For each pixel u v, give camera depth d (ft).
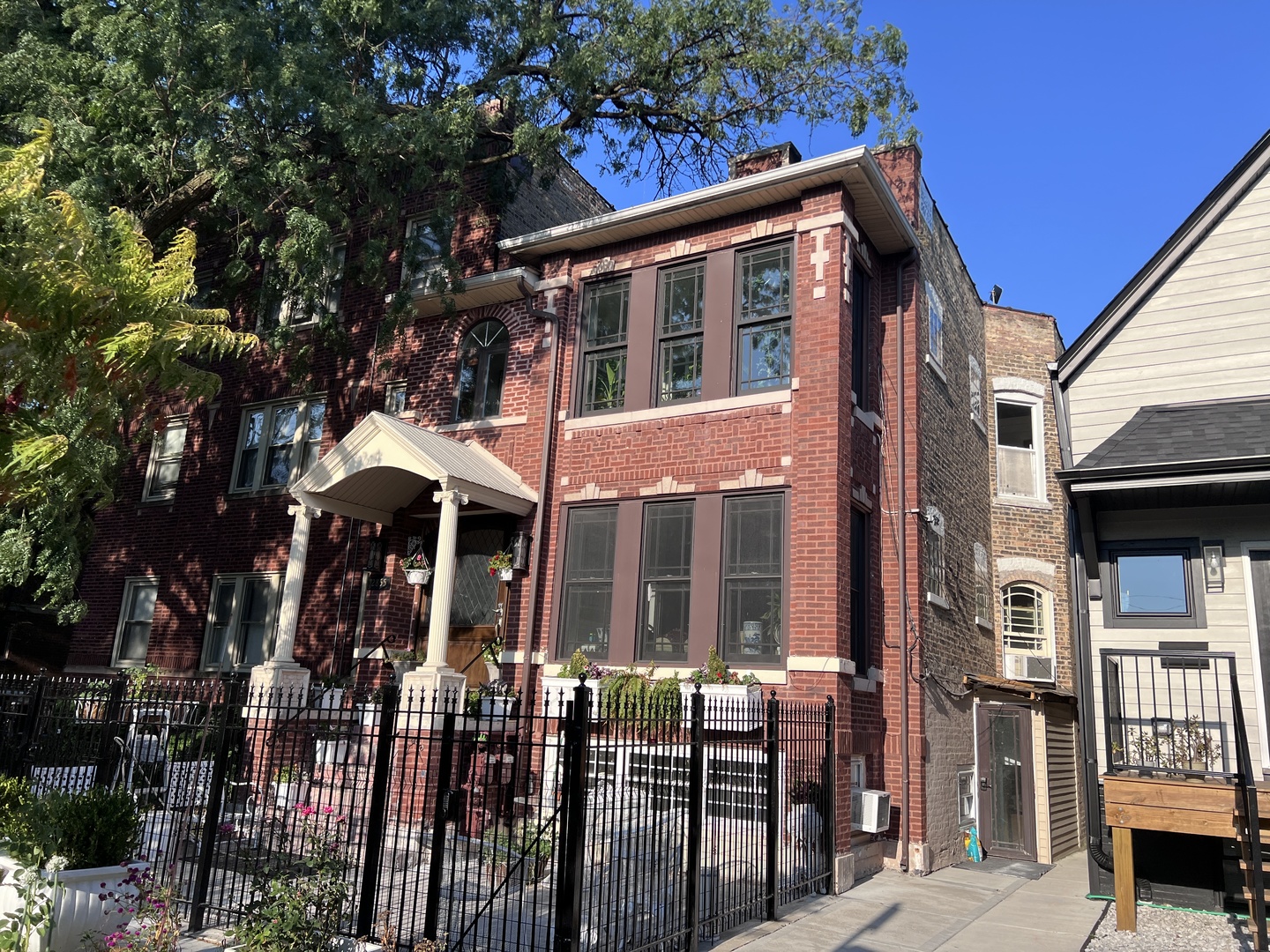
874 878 36.94
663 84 53.62
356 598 50.26
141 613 60.18
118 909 21.02
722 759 32.50
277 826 30.78
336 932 21.53
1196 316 37.76
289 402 57.72
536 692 42.14
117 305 23.03
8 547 45.21
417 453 41.11
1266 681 32.76
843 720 35.81
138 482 62.85
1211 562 34.27
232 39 38.42
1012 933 28.07
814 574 36.99
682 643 39.81
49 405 23.84
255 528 56.24
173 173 42.91
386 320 46.09
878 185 40.86
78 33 40.96
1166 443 34.06
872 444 43.68
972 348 61.05
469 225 53.01
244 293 54.29
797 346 39.91
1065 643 60.59
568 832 20.53
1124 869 28.84
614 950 21.83
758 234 42.19
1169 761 30.45
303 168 43.39
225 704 25.80
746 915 27.27
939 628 46.09
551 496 44.70
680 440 41.75
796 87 54.24
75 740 28.17
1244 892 27.81
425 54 47.39
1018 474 63.31
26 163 22.70
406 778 35.47
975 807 48.06
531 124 46.88
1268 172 37.45
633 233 45.42
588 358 46.29
